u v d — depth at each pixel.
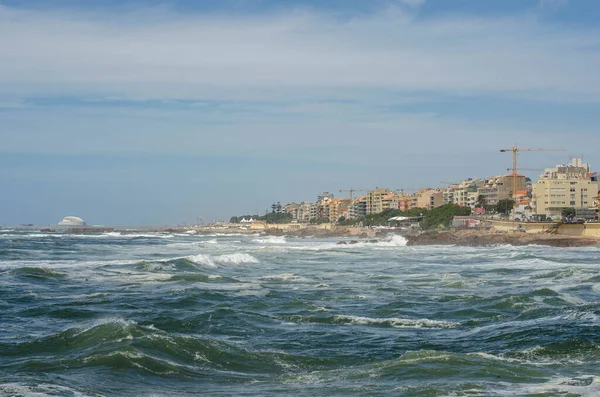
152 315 31.81
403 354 23.88
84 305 34.84
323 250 109.44
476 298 39.19
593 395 18.11
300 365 22.88
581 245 125.62
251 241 189.88
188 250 104.88
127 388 18.98
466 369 21.22
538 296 39.16
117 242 148.75
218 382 20.19
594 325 28.89
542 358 23.28
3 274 48.56
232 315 32.06
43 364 21.20
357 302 38.41
